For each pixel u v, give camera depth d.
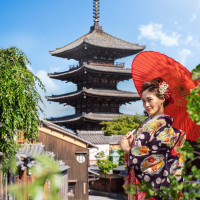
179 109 1.88
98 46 40.50
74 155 23.50
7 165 0.65
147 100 1.74
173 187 0.81
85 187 23.80
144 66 1.83
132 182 1.74
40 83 7.21
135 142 1.65
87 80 41.81
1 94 6.11
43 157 0.50
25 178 9.65
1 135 6.18
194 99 0.86
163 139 1.58
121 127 38.94
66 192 19.97
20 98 6.33
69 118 42.53
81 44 39.72
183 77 1.69
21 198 0.46
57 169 0.50
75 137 23.16
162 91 1.71
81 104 43.16
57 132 22.72
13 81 6.29
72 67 42.78
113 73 40.84
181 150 0.78
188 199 0.77
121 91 42.28
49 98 42.09
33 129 7.04
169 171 1.54
